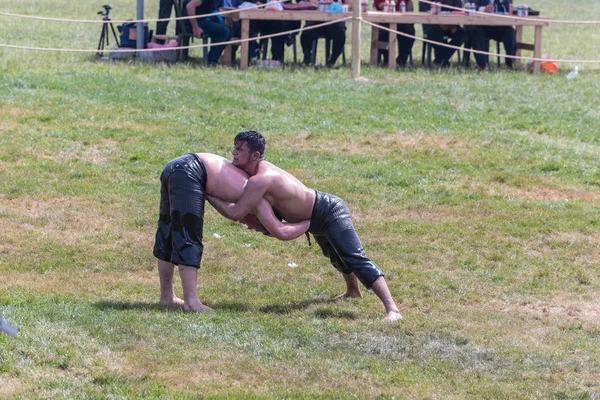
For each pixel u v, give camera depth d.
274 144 31.52
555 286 20.27
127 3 77.94
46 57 46.16
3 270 20.12
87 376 14.16
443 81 43.00
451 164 30.00
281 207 17.64
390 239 23.33
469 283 20.28
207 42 45.66
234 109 35.56
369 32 64.38
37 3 75.31
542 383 14.57
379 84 41.50
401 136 33.09
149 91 37.47
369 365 15.05
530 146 32.19
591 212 25.83
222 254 21.91
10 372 14.12
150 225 23.95
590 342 16.73
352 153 30.95
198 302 17.69
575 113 37.31
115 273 20.34
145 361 14.76
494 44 58.91
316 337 16.31
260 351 15.46
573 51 58.38
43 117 33.12
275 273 20.67
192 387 13.86
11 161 28.72
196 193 17.39
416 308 18.61
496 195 27.23
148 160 29.36
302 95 38.34
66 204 25.25
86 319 16.52
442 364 15.24
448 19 46.06
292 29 47.81
